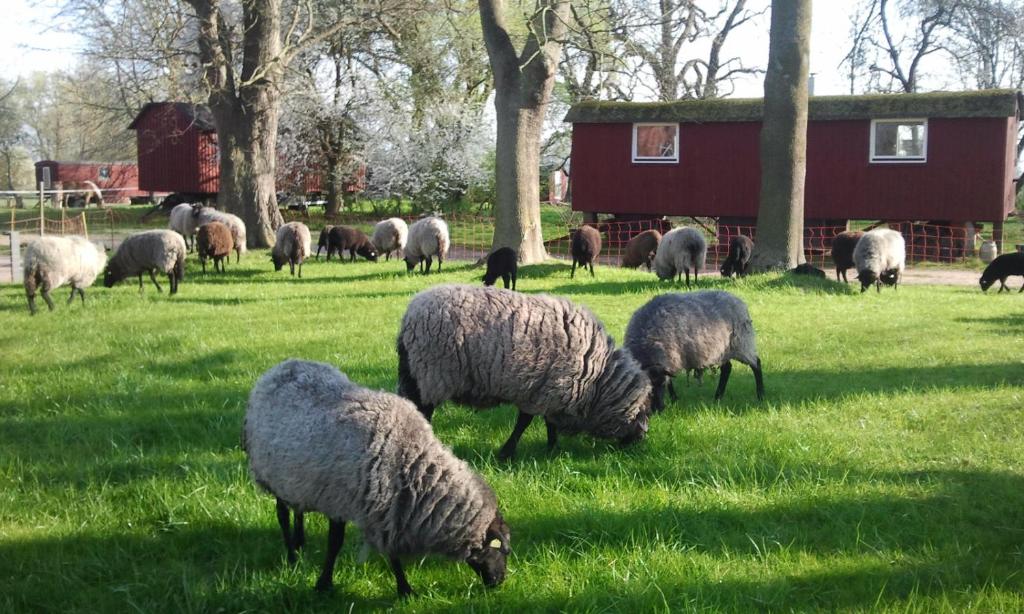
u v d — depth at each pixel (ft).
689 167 100.27
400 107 135.33
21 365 32.22
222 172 86.84
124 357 33.68
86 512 18.42
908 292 61.00
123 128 193.16
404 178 130.11
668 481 20.62
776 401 28.50
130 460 21.53
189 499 18.86
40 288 46.65
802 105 63.21
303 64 128.88
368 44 129.08
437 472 14.83
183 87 95.76
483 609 14.42
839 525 17.87
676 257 60.18
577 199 106.11
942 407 27.25
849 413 26.81
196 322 42.22
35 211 150.71
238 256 76.33
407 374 22.15
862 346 38.47
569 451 23.08
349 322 42.11
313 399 15.15
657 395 25.40
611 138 103.81
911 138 114.83
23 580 15.47
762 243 64.95
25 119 265.95
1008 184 92.53
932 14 157.69
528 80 70.38
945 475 20.94
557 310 22.31
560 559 16.28
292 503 15.15
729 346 28.04
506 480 20.25
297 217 136.05
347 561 16.33
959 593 14.89
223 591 14.96
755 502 19.19
